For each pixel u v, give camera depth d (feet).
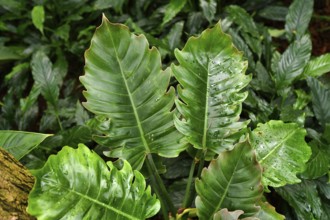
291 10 7.83
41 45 8.75
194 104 5.28
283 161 5.29
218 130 5.32
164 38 7.90
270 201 6.57
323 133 6.53
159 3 8.97
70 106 7.73
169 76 5.20
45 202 4.19
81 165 4.46
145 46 5.12
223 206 4.91
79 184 4.41
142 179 4.83
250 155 4.67
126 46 5.08
